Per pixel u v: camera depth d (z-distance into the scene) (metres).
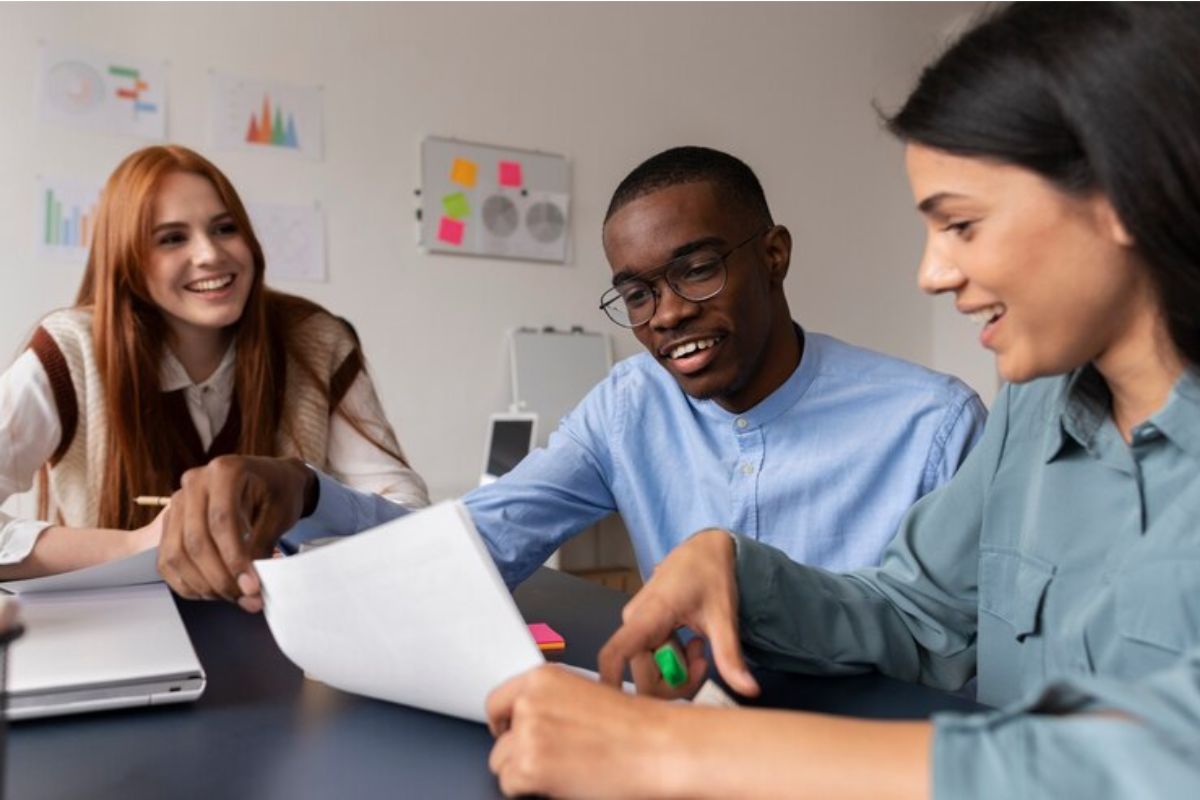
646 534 1.20
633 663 0.62
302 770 0.52
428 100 3.20
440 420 3.21
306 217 3.01
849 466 1.10
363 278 3.10
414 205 3.17
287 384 1.62
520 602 0.99
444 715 0.60
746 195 1.03
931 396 1.10
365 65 3.10
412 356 3.17
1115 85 0.49
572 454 1.20
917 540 0.85
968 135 0.53
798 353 1.15
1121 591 0.63
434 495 3.19
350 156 3.08
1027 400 0.80
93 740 0.56
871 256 4.02
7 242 2.65
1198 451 0.61
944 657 0.81
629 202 1.02
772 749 0.42
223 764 0.53
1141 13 0.50
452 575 0.52
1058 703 0.41
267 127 2.96
